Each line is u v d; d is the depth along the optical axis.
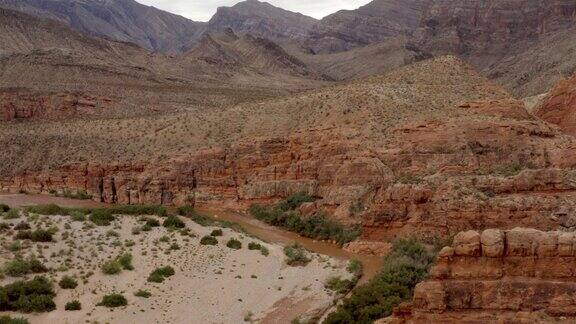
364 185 85.31
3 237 65.81
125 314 54.75
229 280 63.25
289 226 87.44
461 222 69.56
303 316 55.75
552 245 43.38
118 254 65.69
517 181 72.38
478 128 88.62
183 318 55.19
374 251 73.75
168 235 73.12
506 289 42.88
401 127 92.44
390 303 51.78
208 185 99.06
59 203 94.94
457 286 43.38
